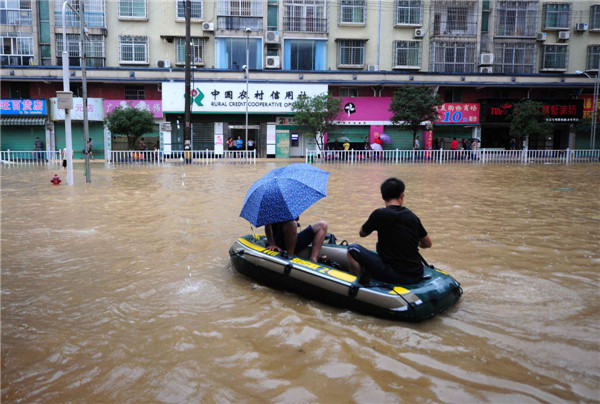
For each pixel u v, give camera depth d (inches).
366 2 1148.5
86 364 119.6
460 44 1162.6
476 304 159.0
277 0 1133.1
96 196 433.7
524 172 705.6
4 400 103.5
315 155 990.4
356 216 324.5
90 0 1093.1
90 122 1114.1
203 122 1130.7
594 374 113.3
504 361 119.9
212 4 1125.7
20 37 1086.4
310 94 1106.1
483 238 257.1
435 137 1188.5
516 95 1181.7
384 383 109.5
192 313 153.6
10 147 1109.1
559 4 1175.0
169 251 233.6
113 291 175.2
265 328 141.0
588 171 724.7
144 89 1125.1
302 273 161.8
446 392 105.4
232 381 110.9
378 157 978.1
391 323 142.6
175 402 102.3
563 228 285.7
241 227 291.7
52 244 247.9
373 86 1146.7
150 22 1119.6
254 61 1137.4
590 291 171.6
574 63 1200.8
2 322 146.5
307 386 108.3
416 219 153.3
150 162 969.5
